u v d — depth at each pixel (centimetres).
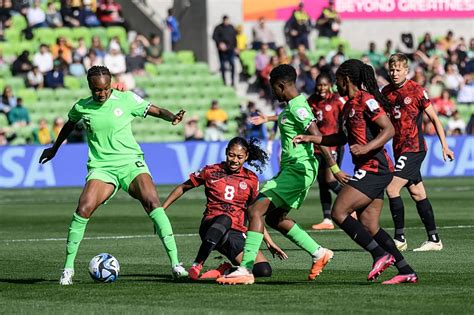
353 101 3353
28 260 4456
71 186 10169
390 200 4656
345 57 12138
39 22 11825
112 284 3522
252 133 10888
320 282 3503
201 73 12181
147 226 6159
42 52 11338
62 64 11388
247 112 11050
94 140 3681
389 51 12562
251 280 3447
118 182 3678
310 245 3531
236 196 3644
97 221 6544
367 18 13238
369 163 3359
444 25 13475
